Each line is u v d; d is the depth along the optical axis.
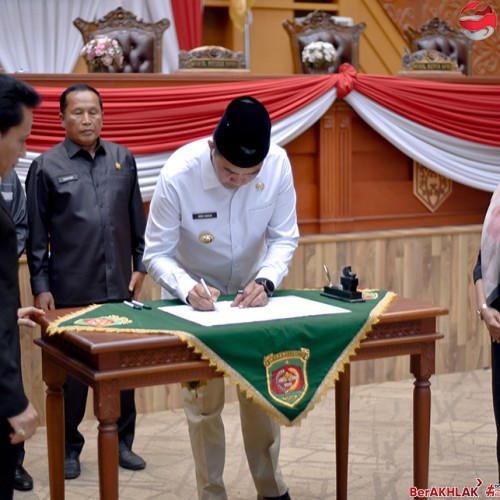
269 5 8.80
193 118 5.65
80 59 8.10
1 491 2.76
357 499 4.32
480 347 6.66
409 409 5.77
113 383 3.05
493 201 3.75
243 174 3.44
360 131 6.25
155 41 6.31
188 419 3.92
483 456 4.89
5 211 2.64
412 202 6.45
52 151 4.61
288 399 3.26
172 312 3.48
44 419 5.52
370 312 3.45
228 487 4.50
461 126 6.33
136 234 4.78
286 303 3.67
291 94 5.85
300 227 6.14
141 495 4.41
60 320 3.36
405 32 7.31
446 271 6.48
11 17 7.52
